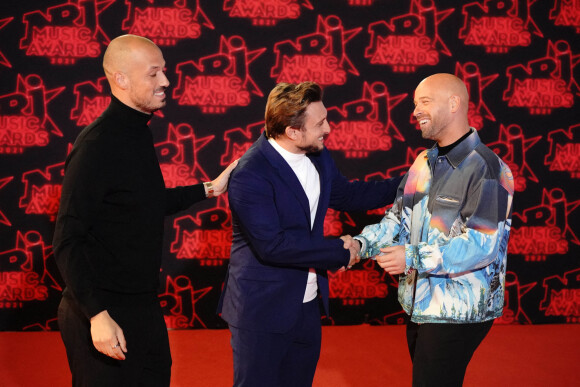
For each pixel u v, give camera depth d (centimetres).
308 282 230
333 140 402
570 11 404
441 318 214
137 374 203
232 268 232
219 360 351
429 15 398
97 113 387
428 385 218
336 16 394
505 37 402
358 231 409
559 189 414
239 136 395
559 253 417
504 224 215
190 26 387
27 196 388
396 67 399
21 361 342
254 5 389
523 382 320
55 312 396
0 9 375
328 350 366
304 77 396
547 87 407
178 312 404
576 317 422
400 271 210
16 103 382
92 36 382
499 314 223
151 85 201
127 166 197
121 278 199
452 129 222
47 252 392
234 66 391
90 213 190
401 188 249
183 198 247
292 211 222
